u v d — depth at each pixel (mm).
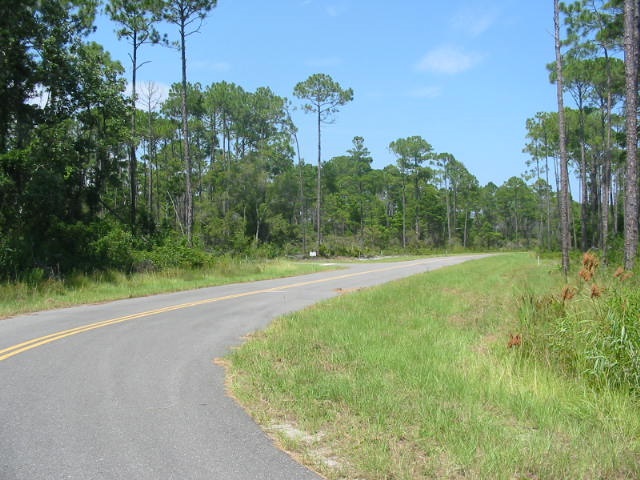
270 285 23609
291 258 51625
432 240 102625
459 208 107750
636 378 6859
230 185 59531
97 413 5879
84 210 26828
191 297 18328
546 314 9789
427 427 5273
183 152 62500
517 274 28125
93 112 27906
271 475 4371
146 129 52219
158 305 15930
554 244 71375
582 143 45688
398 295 17734
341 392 6480
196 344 9898
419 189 99188
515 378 7242
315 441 5105
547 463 4508
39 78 24297
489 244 111375
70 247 22656
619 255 25219
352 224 90562
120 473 4371
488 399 6336
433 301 16188
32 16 23656
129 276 22609
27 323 12227
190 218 30734
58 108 25750
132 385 7023
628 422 5746
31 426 5441
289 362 8297
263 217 61094
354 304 15453
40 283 18000
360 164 105688
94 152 27281
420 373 7422
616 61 38500
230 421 5676
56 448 4879
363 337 10227
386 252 72812
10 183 20609
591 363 7426
